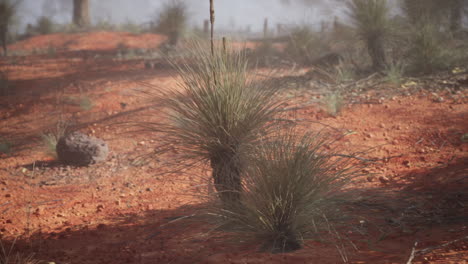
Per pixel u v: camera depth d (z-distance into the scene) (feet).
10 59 51.06
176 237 12.36
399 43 31.55
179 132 12.46
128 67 42.68
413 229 11.32
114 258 11.27
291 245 10.93
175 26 49.47
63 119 29.01
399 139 19.85
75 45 61.98
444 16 30.25
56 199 16.97
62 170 20.81
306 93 27.66
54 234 13.39
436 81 27.17
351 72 31.50
